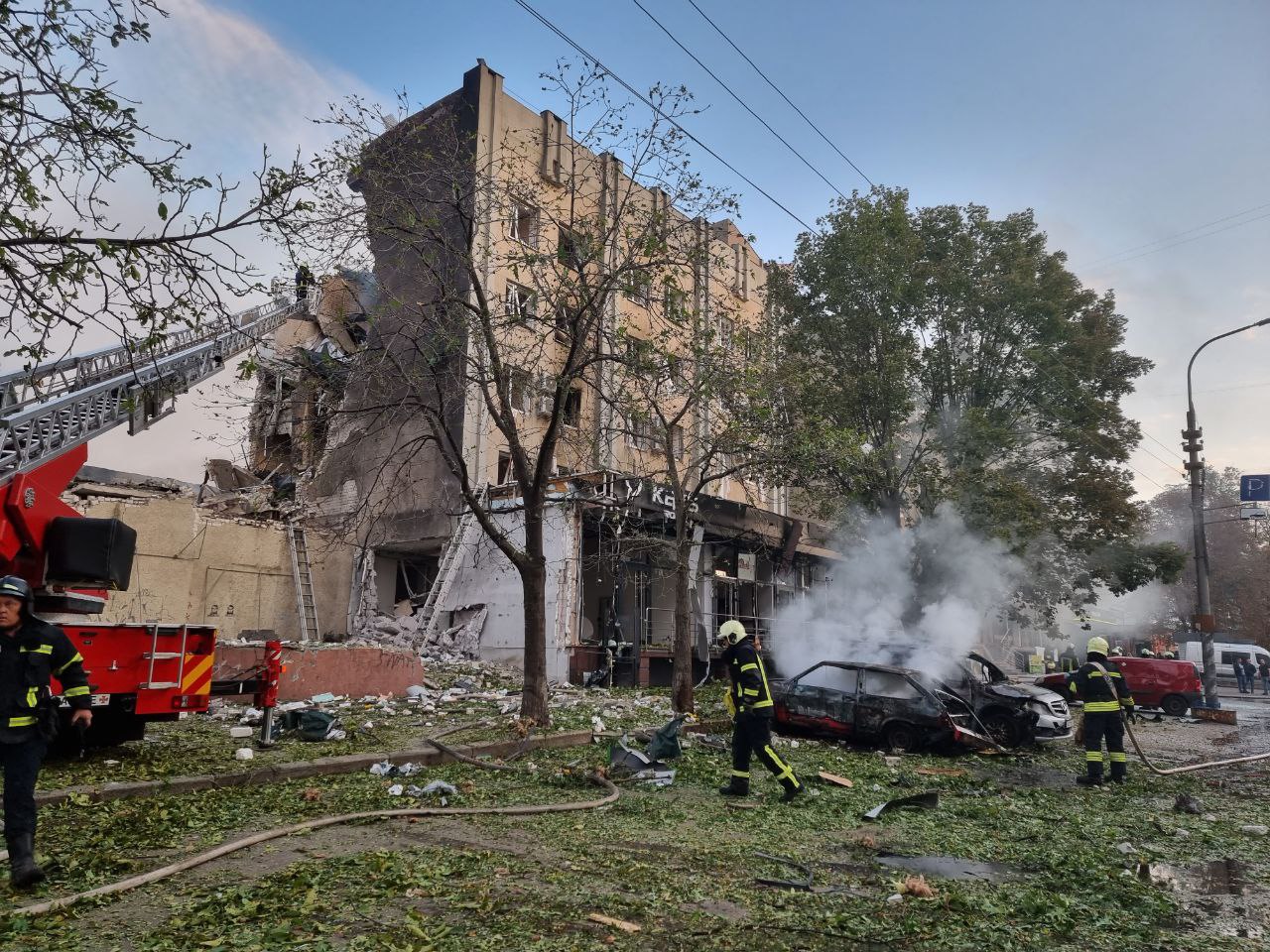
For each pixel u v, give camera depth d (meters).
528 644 12.08
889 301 21.48
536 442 21.75
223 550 19.97
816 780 9.74
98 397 10.23
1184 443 23.11
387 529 22.69
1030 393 23.38
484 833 6.55
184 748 9.74
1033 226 23.06
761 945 4.37
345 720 12.04
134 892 4.82
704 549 24.81
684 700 14.93
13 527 8.26
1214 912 5.34
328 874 5.19
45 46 6.18
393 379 12.70
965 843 7.03
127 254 6.50
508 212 14.35
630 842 6.48
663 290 13.29
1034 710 14.13
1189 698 20.80
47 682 5.07
